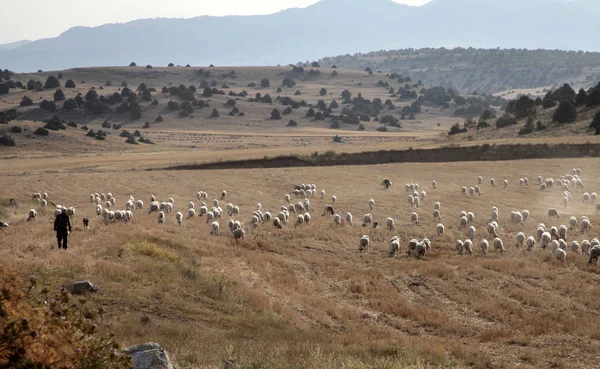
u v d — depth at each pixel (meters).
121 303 21.88
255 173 92.69
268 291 29.16
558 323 24.80
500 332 23.47
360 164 110.06
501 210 60.19
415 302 29.19
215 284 27.25
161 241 37.03
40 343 7.64
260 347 18.16
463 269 35.19
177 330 19.16
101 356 8.71
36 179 86.69
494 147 111.00
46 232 38.22
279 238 45.94
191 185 81.62
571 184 76.06
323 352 18.14
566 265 35.66
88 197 72.31
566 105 137.00
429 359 18.69
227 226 50.25
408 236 47.62
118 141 189.75
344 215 58.28
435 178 86.75
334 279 33.31
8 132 170.38
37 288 21.08
